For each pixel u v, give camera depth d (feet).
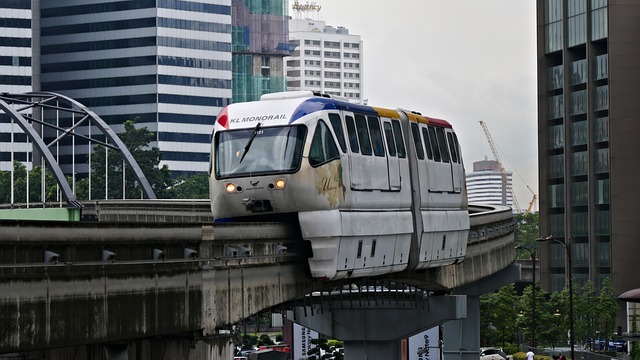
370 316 308.81
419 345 351.05
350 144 189.88
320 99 185.37
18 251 107.55
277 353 365.20
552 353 567.18
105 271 120.26
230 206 182.91
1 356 113.39
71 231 114.73
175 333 138.00
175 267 136.26
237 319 156.04
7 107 619.67
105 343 130.72
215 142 185.16
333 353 501.97
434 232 227.61
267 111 183.83
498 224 369.71
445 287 277.44
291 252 180.14
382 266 201.16
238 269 156.76
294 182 178.40
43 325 109.60
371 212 195.11
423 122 229.25
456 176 245.86
